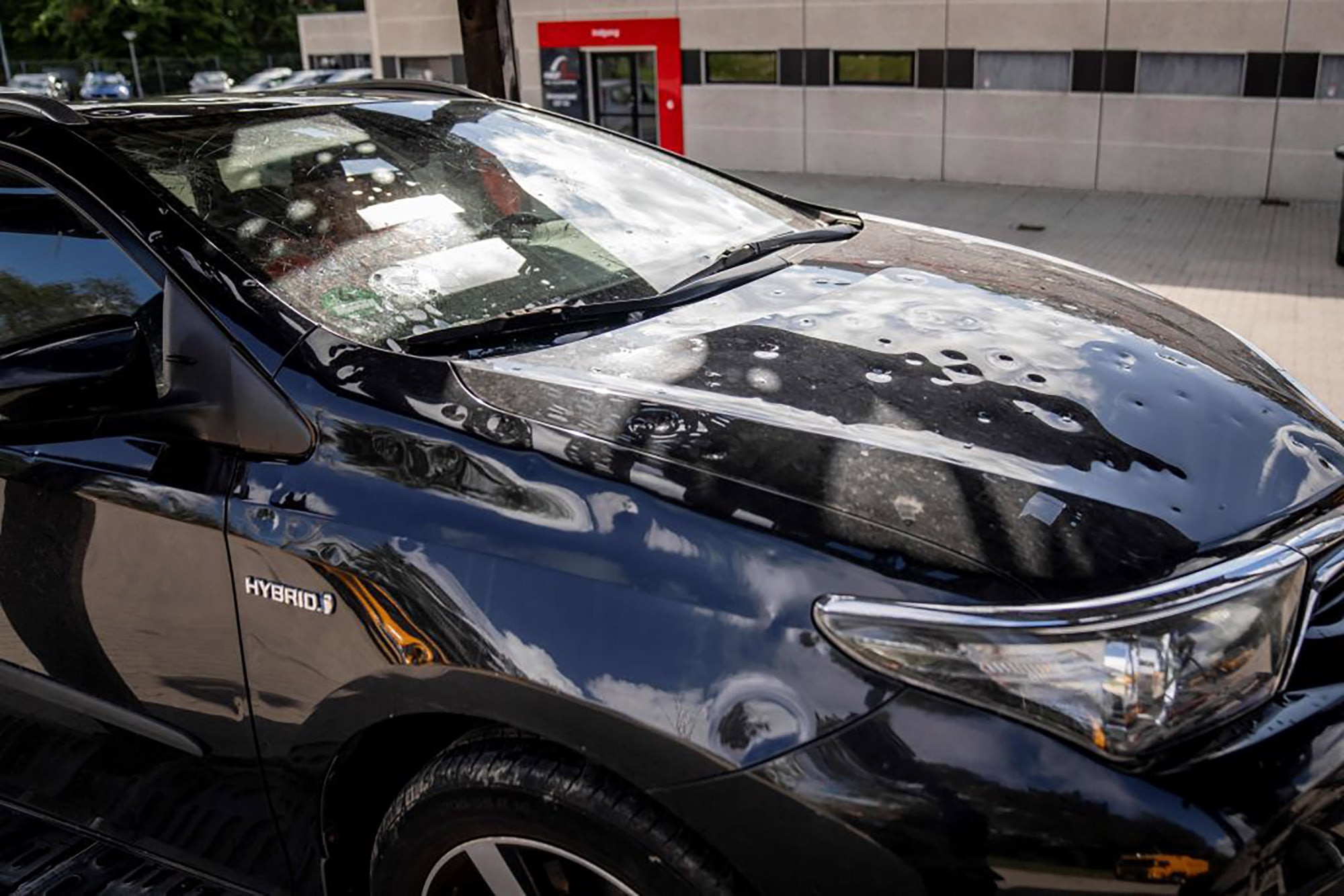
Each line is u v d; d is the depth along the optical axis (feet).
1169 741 4.56
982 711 4.61
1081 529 5.12
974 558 4.91
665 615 4.95
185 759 6.43
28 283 6.72
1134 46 43.65
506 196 8.24
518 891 5.46
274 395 5.88
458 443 5.54
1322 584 5.25
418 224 7.50
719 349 6.52
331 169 7.71
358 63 105.09
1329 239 35.37
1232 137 43.04
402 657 5.40
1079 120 45.52
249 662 5.95
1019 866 4.51
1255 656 4.82
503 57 17.75
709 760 4.78
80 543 6.36
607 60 55.21
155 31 174.29
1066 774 4.50
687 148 54.49
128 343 5.90
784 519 5.05
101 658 6.52
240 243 6.61
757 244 8.61
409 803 5.66
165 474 6.08
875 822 4.60
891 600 4.78
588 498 5.25
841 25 49.24
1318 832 4.64
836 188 47.96
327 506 5.64
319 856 6.12
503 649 5.12
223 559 5.90
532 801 5.20
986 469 5.42
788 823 4.72
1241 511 5.59
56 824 7.27
